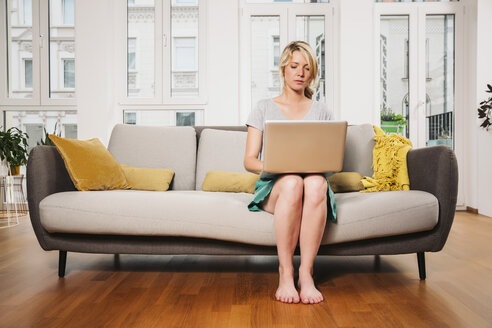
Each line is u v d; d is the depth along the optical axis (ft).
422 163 5.29
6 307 4.16
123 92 13.30
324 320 3.78
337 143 4.03
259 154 5.49
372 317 3.85
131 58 13.42
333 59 13.14
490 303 4.26
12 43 13.80
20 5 13.78
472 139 12.66
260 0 13.37
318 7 13.12
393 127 13.28
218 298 4.46
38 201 5.07
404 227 4.74
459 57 13.03
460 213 12.20
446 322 3.72
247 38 13.26
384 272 5.63
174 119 13.91
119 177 6.30
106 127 12.88
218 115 12.94
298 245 4.89
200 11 13.16
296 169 4.13
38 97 13.60
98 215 4.85
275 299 4.42
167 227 4.81
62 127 14.14
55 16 13.87
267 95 13.64
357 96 12.65
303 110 5.22
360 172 6.56
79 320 3.79
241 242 4.80
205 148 7.27
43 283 5.07
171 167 7.18
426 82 13.25
